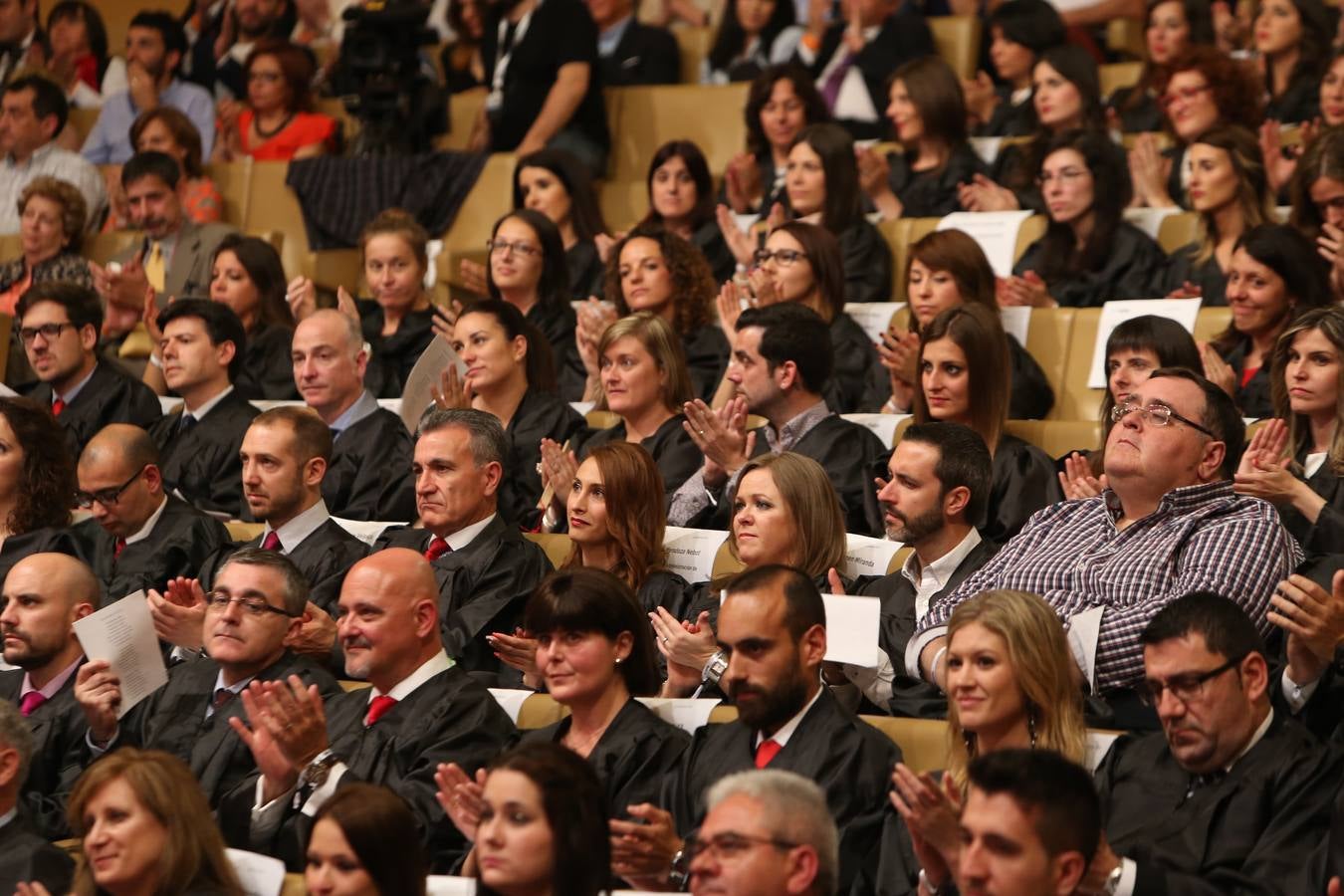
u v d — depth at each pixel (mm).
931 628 13438
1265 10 24375
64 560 15688
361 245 23688
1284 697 12141
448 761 13438
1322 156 19188
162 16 30250
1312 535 13523
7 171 27859
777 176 24516
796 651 12273
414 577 13953
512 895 10266
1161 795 11602
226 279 23000
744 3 28812
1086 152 21109
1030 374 19000
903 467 14258
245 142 28062
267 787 13312
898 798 10625
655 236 21000
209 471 20469
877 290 21875
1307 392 15383
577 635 12992
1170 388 13711
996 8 27219
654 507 15672
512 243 21875
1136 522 13633
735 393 18453
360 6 26266
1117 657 12562
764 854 9656
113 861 11438
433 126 27188
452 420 16516
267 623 14672
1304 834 11102
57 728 15141
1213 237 20641
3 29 32000
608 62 28422
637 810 11523
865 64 26516
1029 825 9453
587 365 20766
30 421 18547
